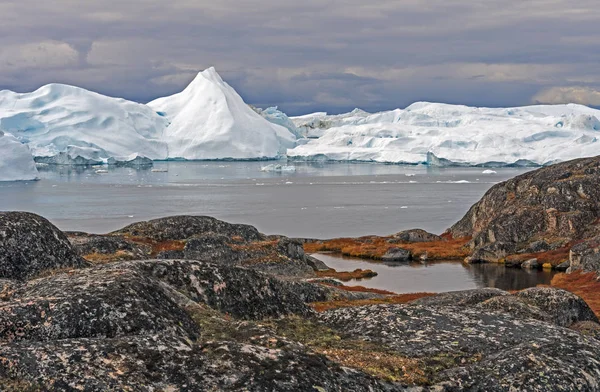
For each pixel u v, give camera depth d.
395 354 20.27
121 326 17.62
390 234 125.31
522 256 92.81
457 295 38.56
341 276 80.75
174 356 15.97
